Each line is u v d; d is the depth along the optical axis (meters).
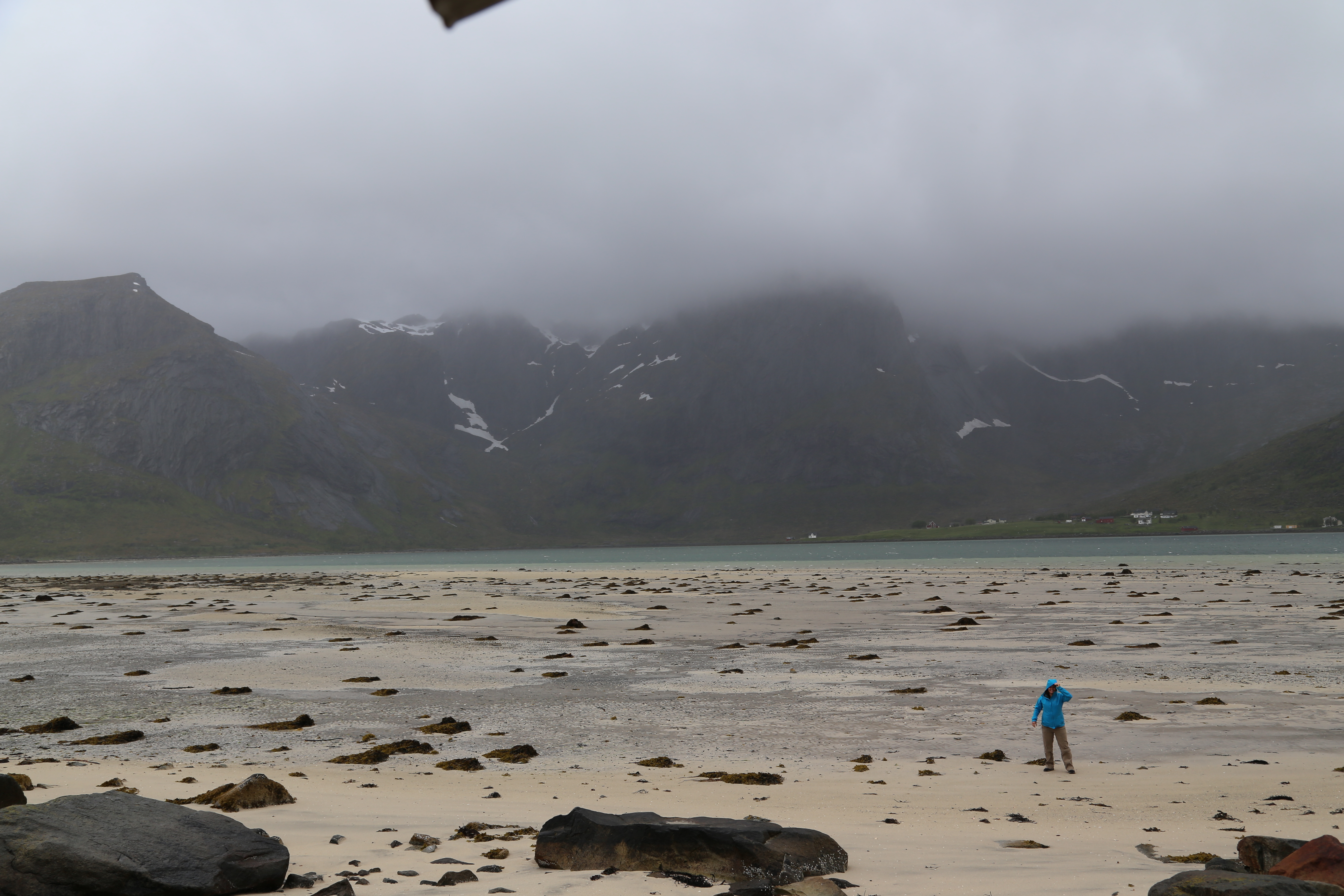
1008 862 9.05
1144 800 12.16
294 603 60.97
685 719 19.23
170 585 94.56
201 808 11.45
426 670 27.34
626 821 9.08
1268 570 83.12
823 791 12.87
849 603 55.31
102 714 20.22
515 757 15.44
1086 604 49.25
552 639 36.31
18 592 81.44
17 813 8.15
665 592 69.56
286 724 18.58
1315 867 7.48
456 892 7.92
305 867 8.85
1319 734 16.59
